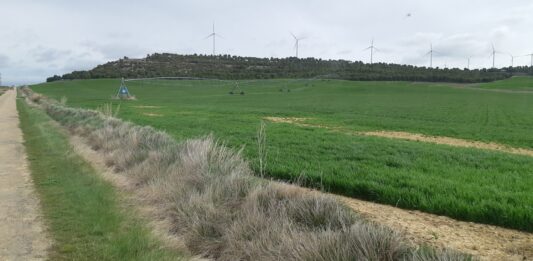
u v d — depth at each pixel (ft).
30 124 83.46
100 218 23.15
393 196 26.94
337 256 14.33
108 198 27.04
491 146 62.34
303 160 41.65
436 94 314.96
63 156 43.83
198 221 19.89
